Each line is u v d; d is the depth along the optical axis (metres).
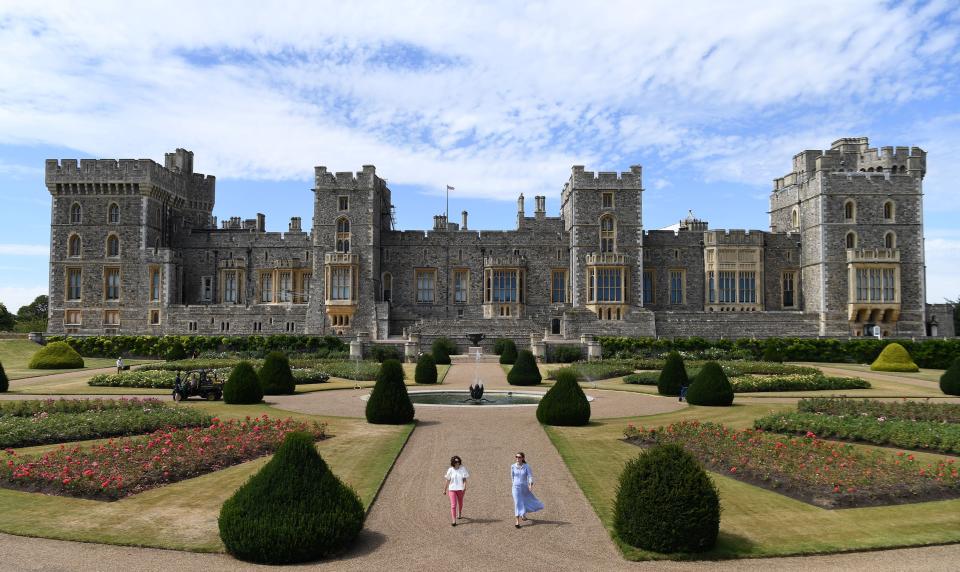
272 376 35.09
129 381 38.53
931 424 23.59
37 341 65.31
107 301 73.00
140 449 19.77
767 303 75.00
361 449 21.48
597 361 53.09
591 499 16.48
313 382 40.75
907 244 68.44
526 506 14.88
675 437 22.00
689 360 53.62
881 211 68.62
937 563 12.71
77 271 73.81
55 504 15.70
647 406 31.47
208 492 16.75
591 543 13.69
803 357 59.06
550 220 79.94
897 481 17.25
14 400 31.78
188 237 78.81
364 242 71.44
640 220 72.88
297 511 12.74
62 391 36.28
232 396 31.25
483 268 77.56
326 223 71.56
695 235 76.38
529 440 23.33
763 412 29.02
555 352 57.50
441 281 77.62
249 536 12.47
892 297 67.50
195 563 12.55
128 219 73.25
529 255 77.69
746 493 16.86
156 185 74.38
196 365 46.25
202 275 78.56
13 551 12.97
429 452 21.48
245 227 88.75
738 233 75.06
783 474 18.05
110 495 16.27
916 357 55.31
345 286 70.25
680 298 76.12
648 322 65.19
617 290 71.69
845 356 58.25
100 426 22.84
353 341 58.59
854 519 14.97
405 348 58.56
